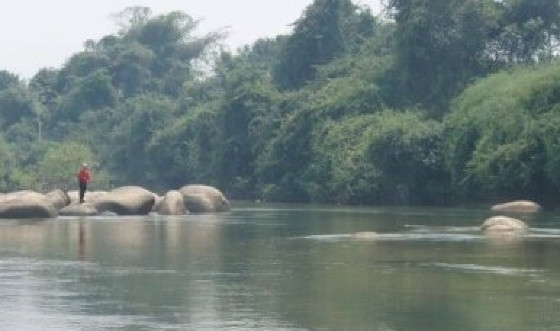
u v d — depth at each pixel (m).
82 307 17.80
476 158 74.31
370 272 23.83
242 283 21.47
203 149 133.75
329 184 97.88
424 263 26.14
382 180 89.88
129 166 156.75
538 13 96.62
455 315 16.88
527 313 17.12
